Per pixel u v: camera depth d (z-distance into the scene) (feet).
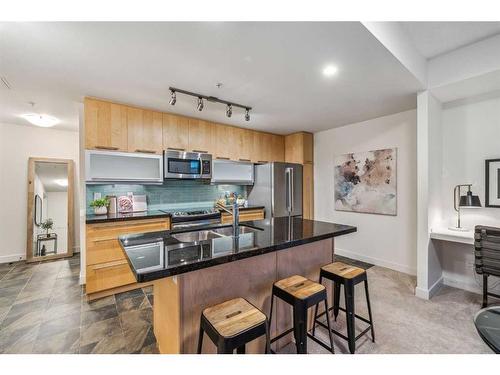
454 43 7.12
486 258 7.28
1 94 8.66
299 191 14.21
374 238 12.02
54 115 11.19
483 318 4.24
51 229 13.53
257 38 5.32
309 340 6.13
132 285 9.13
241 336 3.58
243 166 13.75
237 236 5.77
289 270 6.07
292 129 13.98
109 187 10.44
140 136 9.95
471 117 8.78
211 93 8.56
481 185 8.57
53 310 7.59
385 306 7.80
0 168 12.41
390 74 7.07
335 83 7.72
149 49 5.79
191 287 4.42
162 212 10.69
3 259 12.37
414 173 10.53
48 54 6.00
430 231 8.47
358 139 12.60
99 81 7.58
